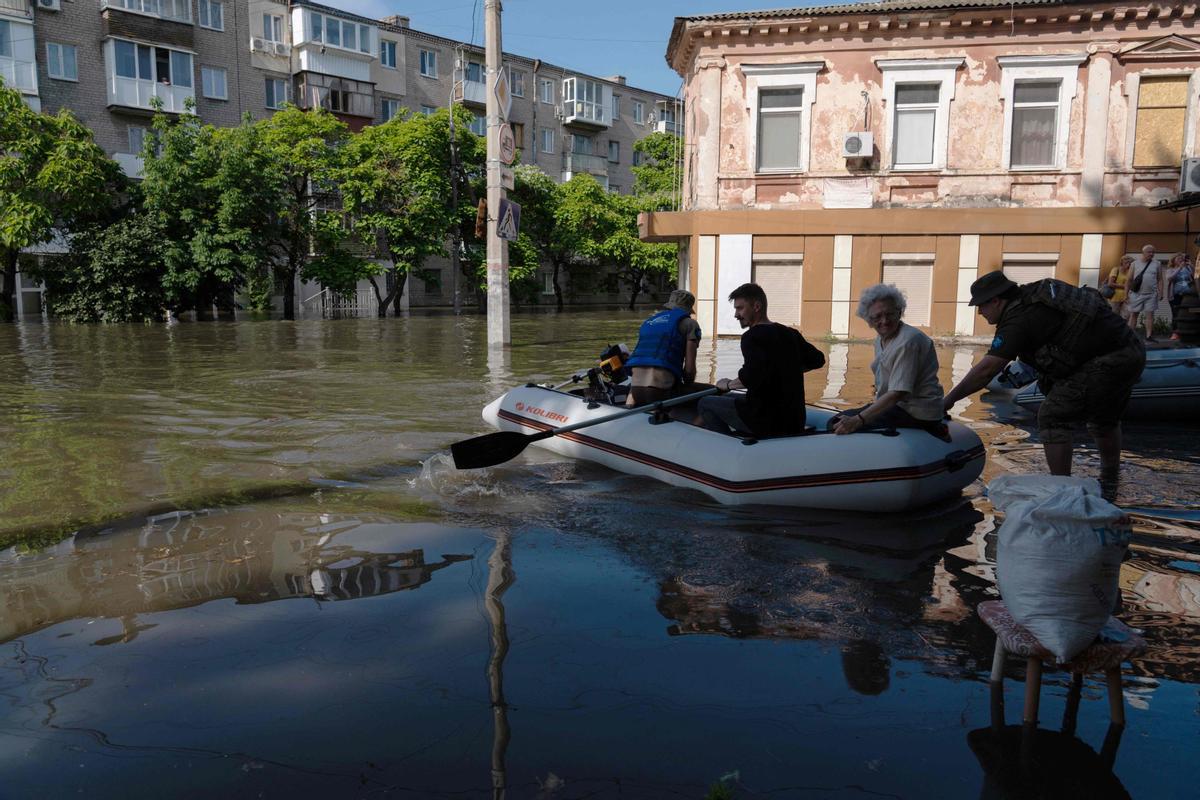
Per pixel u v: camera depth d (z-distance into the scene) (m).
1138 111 17.33
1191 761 2.24
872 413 4.86
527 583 3.59
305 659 2.87
